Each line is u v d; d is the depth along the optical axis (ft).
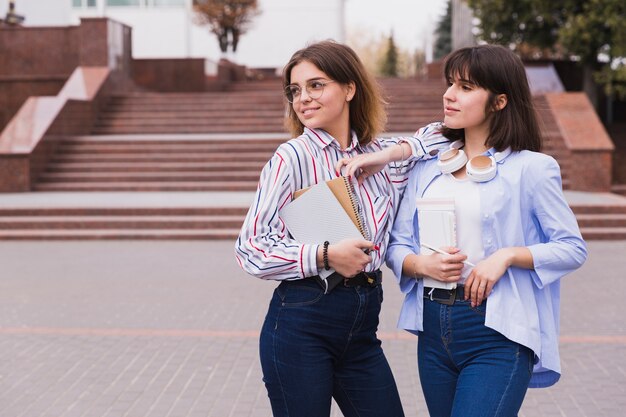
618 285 27.30
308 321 8.58
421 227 8.84
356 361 9.06
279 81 101.24
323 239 8.57
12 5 74.59
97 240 39.01
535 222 8.96
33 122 52.85
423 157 9.26
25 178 49.34
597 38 59.11
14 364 18.43
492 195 8.72
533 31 66.44
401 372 17.67
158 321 22.57
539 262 8.54
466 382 8.46
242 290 26.86
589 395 16.12
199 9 99.35
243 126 63.82
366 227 8.80
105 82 65.72
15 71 71.10
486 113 8.86
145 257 33.91
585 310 23.68
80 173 51.37
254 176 50.26
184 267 31.37
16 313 23.65
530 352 8.61
